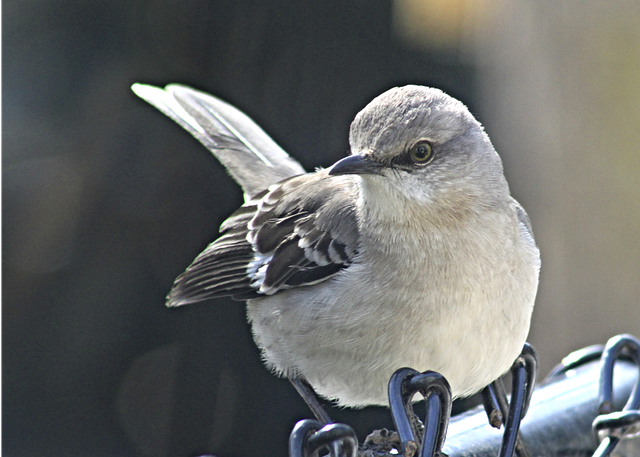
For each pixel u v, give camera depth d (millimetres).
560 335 12859
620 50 12500
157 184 11477
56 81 11523
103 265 11664
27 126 11531
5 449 11570
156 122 11469
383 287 5711
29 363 11836
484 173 5867
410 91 5977
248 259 6824
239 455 11383
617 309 12695
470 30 12008
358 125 5918
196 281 7000
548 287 12891
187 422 11570
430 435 4492
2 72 11484
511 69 12820
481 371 5742
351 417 10672
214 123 8906
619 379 5969
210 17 11141
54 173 11602
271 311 6453
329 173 5789
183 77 11312
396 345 5684
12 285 11758
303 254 6281
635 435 5324
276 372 6570
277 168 8406
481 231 5699
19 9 11430
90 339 11797
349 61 11188
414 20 11414
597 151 12711
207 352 11531
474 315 5609
